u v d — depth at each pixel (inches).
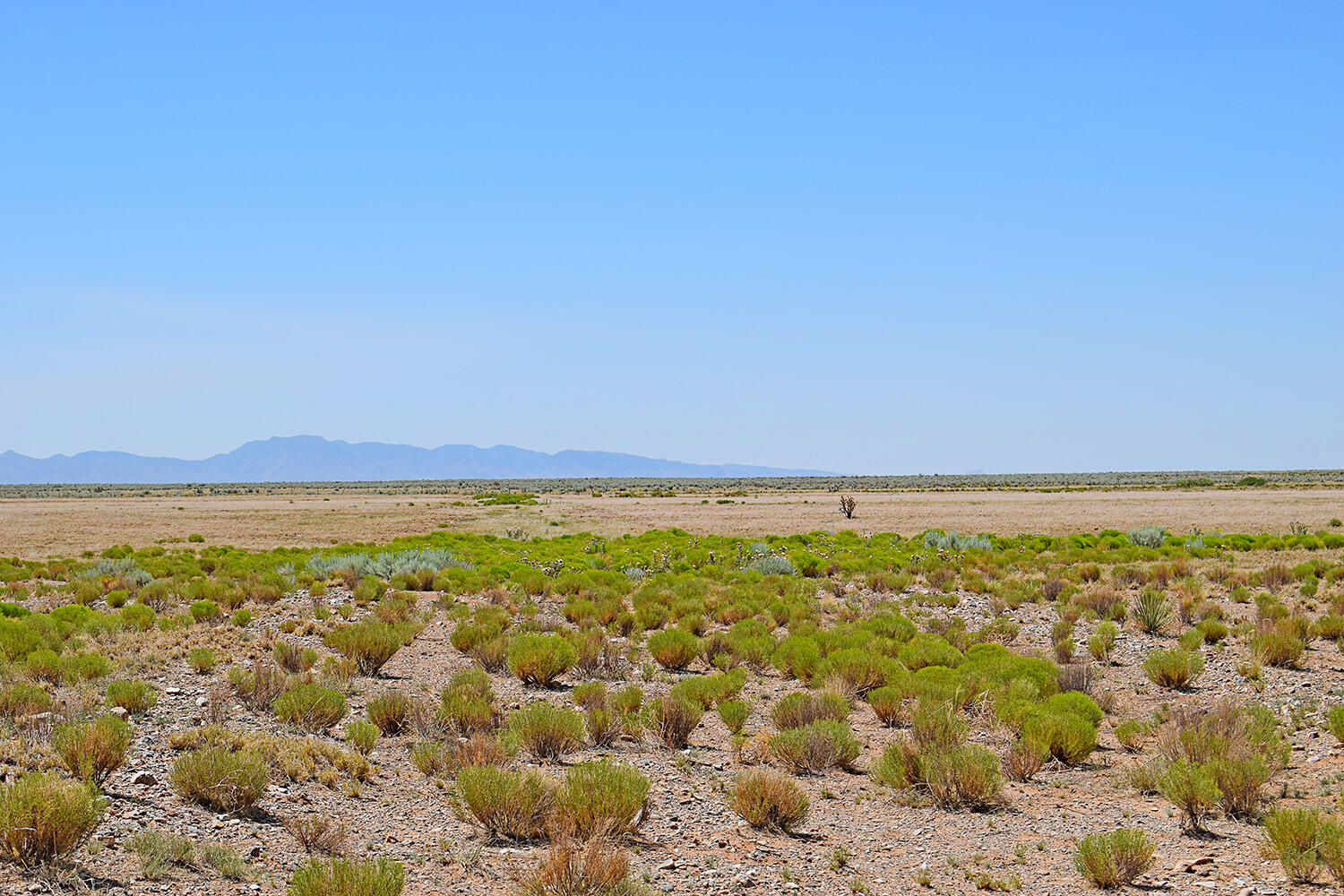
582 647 725.9
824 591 1203.2
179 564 1503.4
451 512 3026.6
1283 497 3228.3
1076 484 5290.4
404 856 335.6
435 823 375.9
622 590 1185.4
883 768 448.8
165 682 625.6
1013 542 1856.5
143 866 295.7
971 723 574.9
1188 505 2874.0
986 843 370.9
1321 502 2947.8
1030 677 631.8
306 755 434.6
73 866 294.2
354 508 3230.8
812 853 355.6
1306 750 511.5
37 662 615.2
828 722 510.0
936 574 1245.7
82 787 320.2
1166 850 363.6
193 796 372.5
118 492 5497.1
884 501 3380.9
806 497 3836.1
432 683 671.8
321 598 1090.7
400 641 714.2
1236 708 551.8
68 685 591.5
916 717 512.7
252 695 560.4
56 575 1396.4
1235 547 1638.8
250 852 324.2
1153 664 694.5
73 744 387.2
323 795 402.0
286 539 2182.6
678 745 520.7
